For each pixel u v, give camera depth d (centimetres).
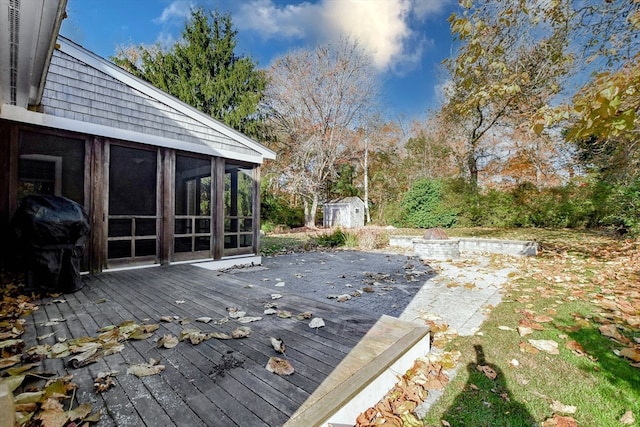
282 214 1997
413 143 2205
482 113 1291
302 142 1892
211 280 395
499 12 427
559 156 1270
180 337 214
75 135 438
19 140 398
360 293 416
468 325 300
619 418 166
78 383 155
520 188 1375
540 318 306
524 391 191
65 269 335
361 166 2261
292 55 1916
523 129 1115
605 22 425
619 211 858
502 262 653
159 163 518
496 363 224
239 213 638
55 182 423
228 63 1658
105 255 456
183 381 159
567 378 204
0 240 385
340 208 2131
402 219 1603
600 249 722
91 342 202
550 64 481
